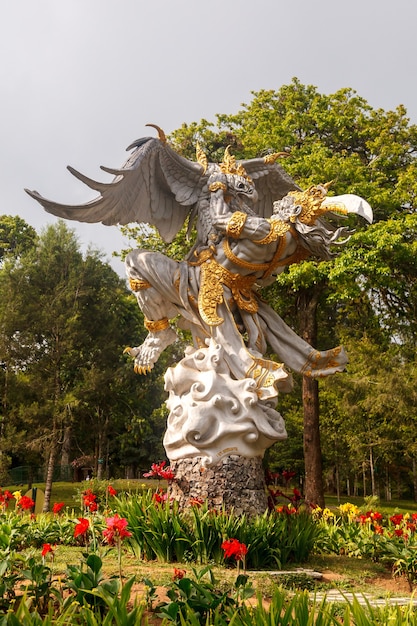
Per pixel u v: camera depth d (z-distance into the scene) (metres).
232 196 9.52
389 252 15.83
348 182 17.19
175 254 17.56
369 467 31.73
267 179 10.48
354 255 15.41
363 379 19.48
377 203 16.69
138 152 8.78
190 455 8.36
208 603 4.44
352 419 24.77
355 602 4.22
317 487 16.59
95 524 8.32
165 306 9.56
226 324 9.09
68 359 23.92
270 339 9.66
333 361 9.51
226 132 19.69
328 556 8.54
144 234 19.22
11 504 14.45
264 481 8.70
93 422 28.53
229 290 9.28
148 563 7.03
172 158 9.22
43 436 22.41
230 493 8.06
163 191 9.51
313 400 17.16
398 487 35.56
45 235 24.86
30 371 23.41
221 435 8.23
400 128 19.94
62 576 6.16
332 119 18.95
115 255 19.44
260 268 9.26
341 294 15.85
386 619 4.13
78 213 8.39
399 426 22.16
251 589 4.79
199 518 7.20
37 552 7.55
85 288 24.44
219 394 8.46
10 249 34.97
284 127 18.52
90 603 4.67
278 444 29.58
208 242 9.35
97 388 24.41
